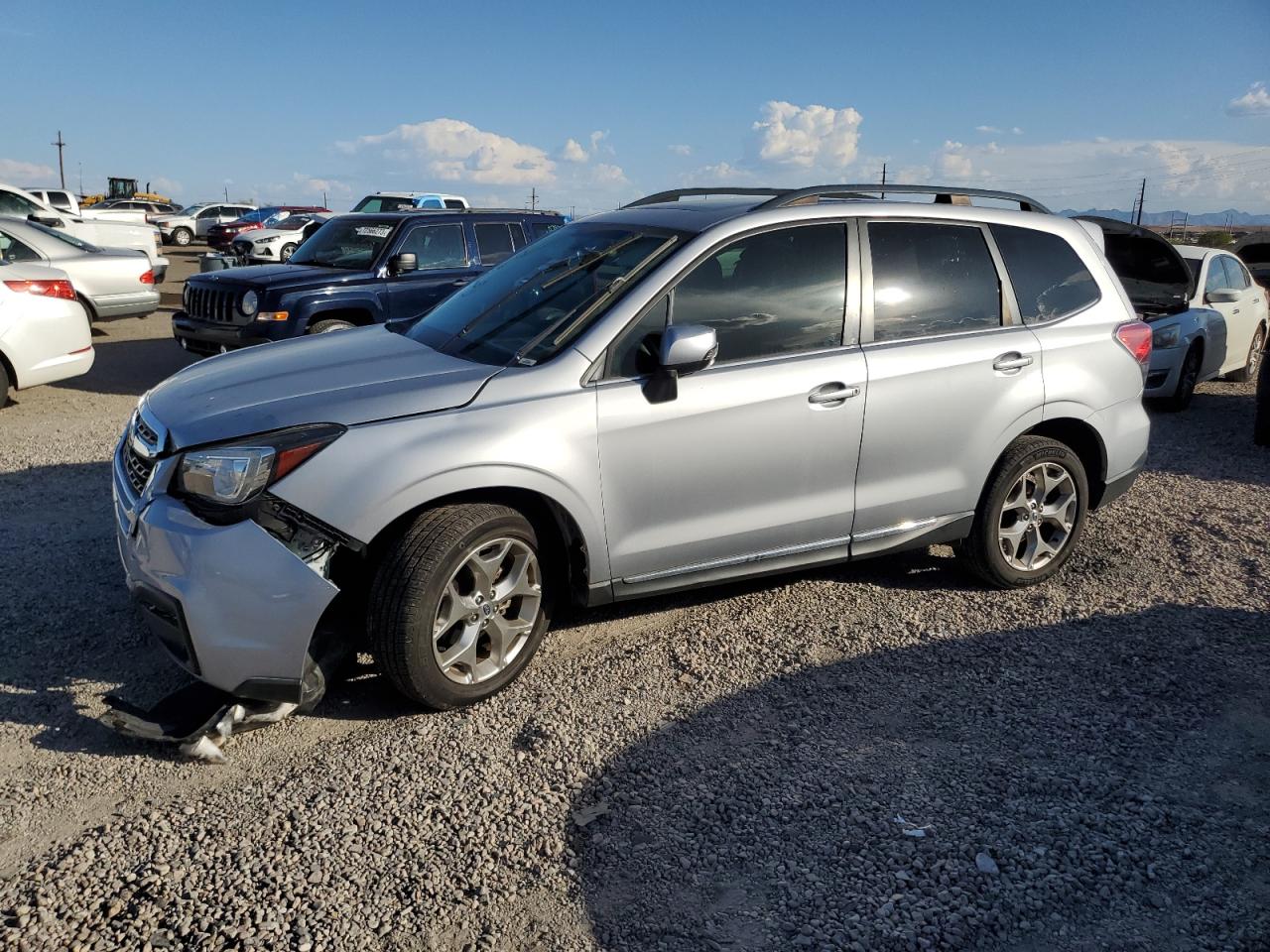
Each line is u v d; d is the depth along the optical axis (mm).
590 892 2707
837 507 4363
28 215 16172
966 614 4652
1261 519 6219
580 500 3768
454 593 3592
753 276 4168
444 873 2768
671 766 3330
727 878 2779
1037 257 4922
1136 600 4840
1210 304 9641
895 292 4488
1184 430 9172
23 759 3324
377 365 3934
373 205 20375
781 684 3926
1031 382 4723
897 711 3732
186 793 3148
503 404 3660
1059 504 4969
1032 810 3107
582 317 3959
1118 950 2537
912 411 4418
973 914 2633
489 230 10641
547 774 3264
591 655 4184
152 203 51250
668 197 5078
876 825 3014
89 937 2479
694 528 4074
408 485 3420
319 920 2566
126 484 3727
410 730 3543
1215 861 2900
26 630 4270
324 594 3332
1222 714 3766
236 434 3408
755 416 4062
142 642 4203
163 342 14016
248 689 3379
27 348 9141
